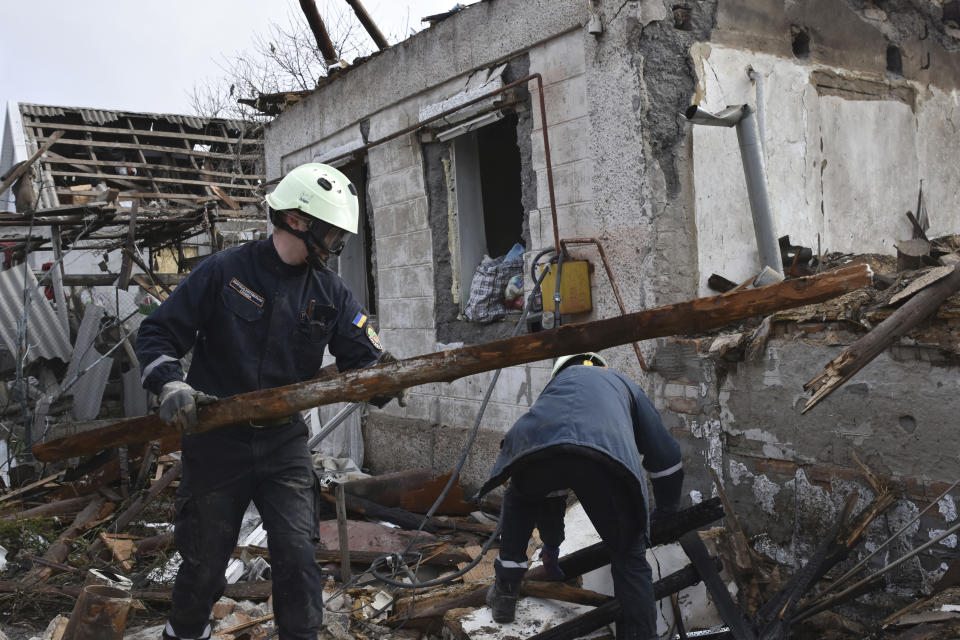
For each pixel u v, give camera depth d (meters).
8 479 7.12
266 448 2.68
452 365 2.26
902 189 5.99
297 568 2.64
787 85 5.16
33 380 9.45
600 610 3.19
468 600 3.69
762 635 3.00
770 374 3.77
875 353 2.91
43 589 4.03
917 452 3.21
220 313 2.66
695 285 4.62
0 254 13.64
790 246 4.98
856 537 3.22
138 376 9.64
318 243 2.62
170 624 2.74
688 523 3.26
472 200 6.18
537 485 2.92
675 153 4.57
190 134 20.06
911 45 6.09
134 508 5.29
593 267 4.83
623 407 2.96
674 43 4.60
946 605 2.90
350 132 7.21
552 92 5.06
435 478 5.64
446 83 5.97
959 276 3.04
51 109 19.20
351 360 2.95
